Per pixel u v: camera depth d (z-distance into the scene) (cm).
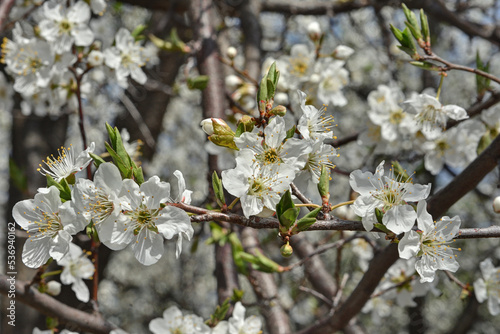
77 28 54
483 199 97
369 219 40
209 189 59
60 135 91
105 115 90
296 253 70
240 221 39
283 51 89
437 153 56
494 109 54
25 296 49
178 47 64
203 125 40
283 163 39
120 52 57
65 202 38
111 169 38
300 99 40
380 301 65
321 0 88
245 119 39
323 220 40
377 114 58
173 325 49
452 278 54
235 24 89
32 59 55
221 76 63
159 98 92
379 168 41
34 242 39
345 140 60
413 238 39
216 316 49
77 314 50
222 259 59
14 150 89
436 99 50
